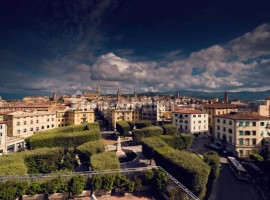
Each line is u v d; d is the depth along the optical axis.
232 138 82.19
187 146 77.44
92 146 63.09
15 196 42.66
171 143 75.25
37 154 56.66
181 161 49.25
